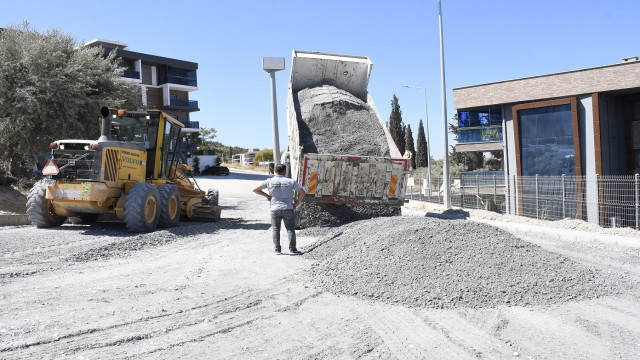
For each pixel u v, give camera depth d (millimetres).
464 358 3590
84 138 16516
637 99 22984
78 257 7461
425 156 61219
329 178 10562
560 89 22734
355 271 5945
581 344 3887
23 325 4219
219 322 4410
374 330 4203
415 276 5570
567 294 5254
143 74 50562
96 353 3604
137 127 12000
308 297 5297
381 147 12289
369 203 10797
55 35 16891
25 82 15164
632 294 5445
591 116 21969
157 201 10750
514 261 5973
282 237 10125
